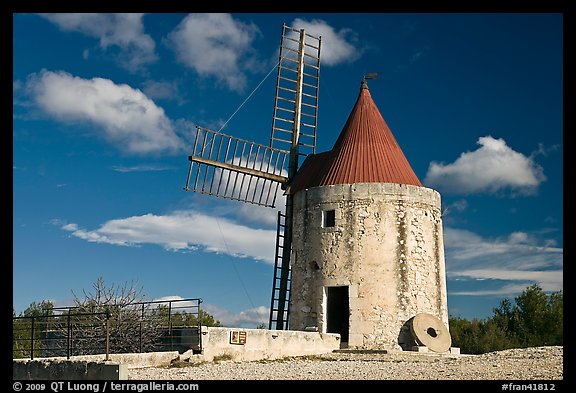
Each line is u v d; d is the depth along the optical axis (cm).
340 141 3206
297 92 3600
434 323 2825
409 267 2883
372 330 2808
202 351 2217
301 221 3073
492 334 4681
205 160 3266
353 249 2898
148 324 2844
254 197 3422
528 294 5009
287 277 3291
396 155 3116
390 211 2917
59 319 2997
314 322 2917
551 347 2286
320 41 3750
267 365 2166
